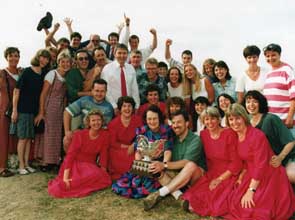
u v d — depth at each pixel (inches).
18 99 236.1
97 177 209.5
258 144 168.7
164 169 189.5
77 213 179.6
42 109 242.2
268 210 161.6
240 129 174.7
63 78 243.8
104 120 231.0
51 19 336.8
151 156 199.9
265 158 167.5
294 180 178.7
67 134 229.3
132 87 254.4
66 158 212.4
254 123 189.8
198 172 189.6
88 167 212.2
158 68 285.0
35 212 181.8
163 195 180.9
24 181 227.3
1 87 243.1
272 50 212.5
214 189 179.8
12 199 199.0
